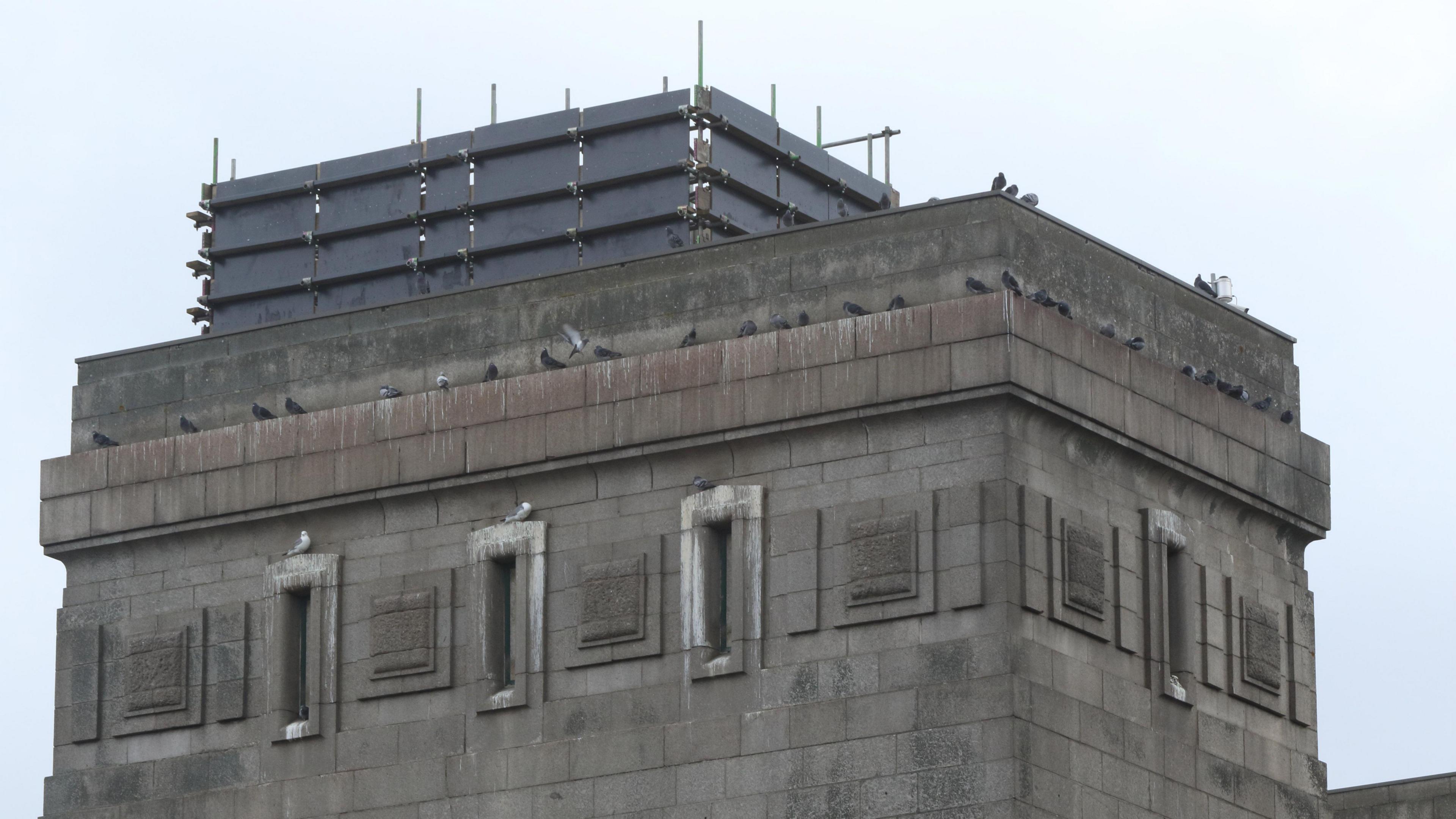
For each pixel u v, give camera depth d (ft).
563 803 495.41
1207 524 516.32
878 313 488.44
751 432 492.13
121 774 531.09
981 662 472.44
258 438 530.68
